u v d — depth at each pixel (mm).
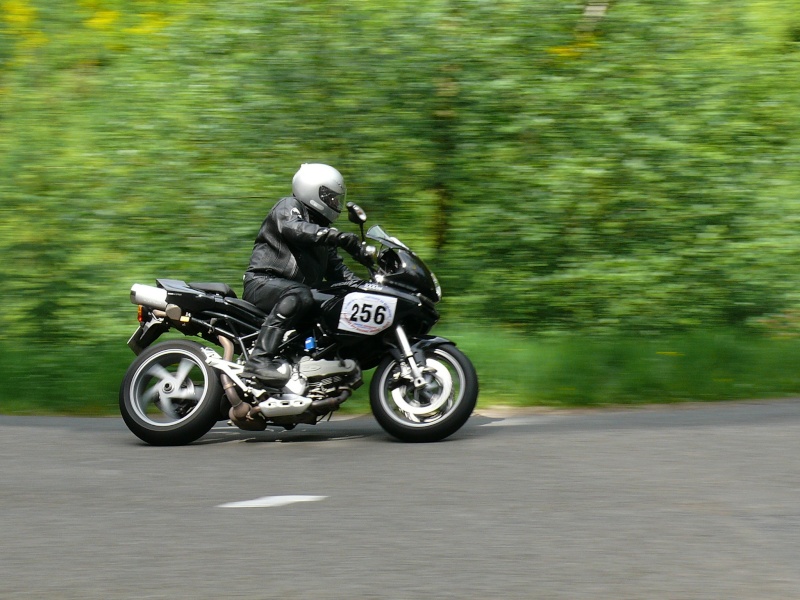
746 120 12750
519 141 12547
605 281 12156
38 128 13586
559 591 4488
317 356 7941
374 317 7777
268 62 12445
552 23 12453
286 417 7809
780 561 4840
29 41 14695
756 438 7523
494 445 7492
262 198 12391
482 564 4844
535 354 10078
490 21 12453
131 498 6160
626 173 12367
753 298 12367
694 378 9633
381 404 7688
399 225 12547
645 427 8039
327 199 8086
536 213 12320
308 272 8102
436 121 12469
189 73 12930
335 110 12383
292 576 4715
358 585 4586
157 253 12602
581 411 9102
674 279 12375
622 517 5566
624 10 12695
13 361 10336
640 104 12484
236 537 5320
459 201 12633
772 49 13281
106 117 13383
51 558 5035
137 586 4621
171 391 7801
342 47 12312
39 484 6535
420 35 12312
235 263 12352
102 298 12414
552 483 6320
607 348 10336
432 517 5629
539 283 12320
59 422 8859
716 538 5188
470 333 11391
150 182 12773
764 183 12648
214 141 12664
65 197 13031
